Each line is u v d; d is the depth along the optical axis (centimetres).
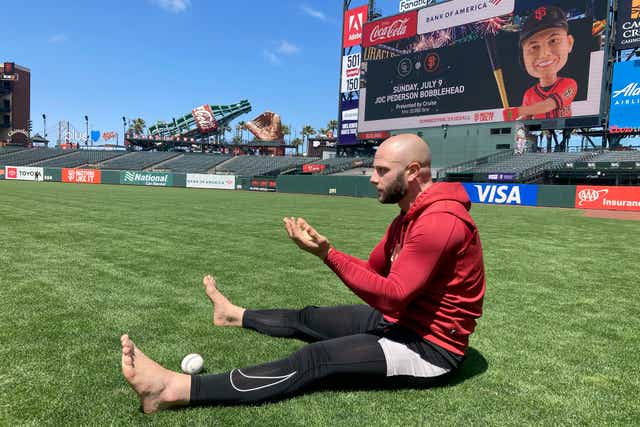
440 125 3152
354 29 3750
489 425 192
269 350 268
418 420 194
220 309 295
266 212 1398
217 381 195
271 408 200
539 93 2661
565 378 243
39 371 235
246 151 6994
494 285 473
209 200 1983
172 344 276
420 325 207
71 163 5272
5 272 469
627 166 2484
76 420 189
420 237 183
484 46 2881
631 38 2445
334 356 200
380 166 203
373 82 3550
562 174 2727
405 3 3375
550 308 386
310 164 4188
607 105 2564
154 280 449
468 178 2984
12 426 183
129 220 1023
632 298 425
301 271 512
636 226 1198
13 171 4578
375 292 183
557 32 2564
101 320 321
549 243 823
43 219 984
